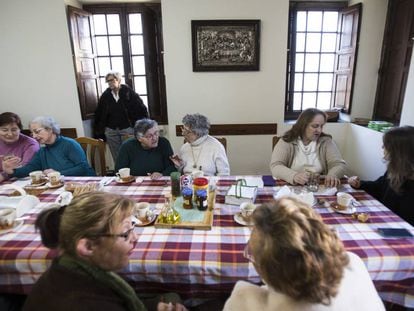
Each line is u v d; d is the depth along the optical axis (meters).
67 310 0.64
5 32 2.84
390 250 0.98
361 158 3.05
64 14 2.81
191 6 2.84
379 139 2.73
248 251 0.77
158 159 2.02
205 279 0.98
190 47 2.94
